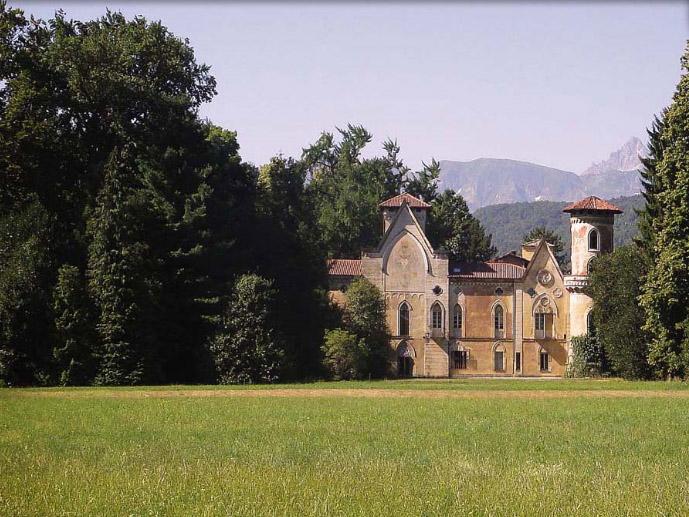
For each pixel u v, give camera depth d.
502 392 71.94
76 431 40.69
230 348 84.12
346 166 160.25
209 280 87.44
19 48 82.75
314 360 97.81
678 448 36.09
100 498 23.81
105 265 79.69
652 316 87.62
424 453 33.75
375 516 22.23
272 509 22.70
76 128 91.00
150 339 80.62
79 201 87.19
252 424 44.22
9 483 25.80
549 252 117.69
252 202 104.06
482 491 25.33
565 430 42.56
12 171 77.12
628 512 22.97
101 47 89.06
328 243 135.88
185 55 96.88
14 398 61.28
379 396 66.25
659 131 100.00
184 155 91.25
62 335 77.75
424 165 162.12
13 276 77.50
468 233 162.25
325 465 30.05
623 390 74.81
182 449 34.34
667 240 85.06
